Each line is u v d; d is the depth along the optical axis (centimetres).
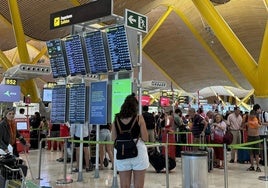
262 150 983
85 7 723
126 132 445
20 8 1927
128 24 662
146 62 3609
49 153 1387
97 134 794
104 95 713
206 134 1062
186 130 1241
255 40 2725
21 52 1858
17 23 1830
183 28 2812
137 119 448
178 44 3119
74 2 1692
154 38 3031
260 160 1062
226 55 2980
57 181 740
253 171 929
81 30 805
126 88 671
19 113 1529
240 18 2484
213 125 1032
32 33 2206
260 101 1322
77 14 741
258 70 1333
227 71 3347
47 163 1059
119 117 453
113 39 675
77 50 757
